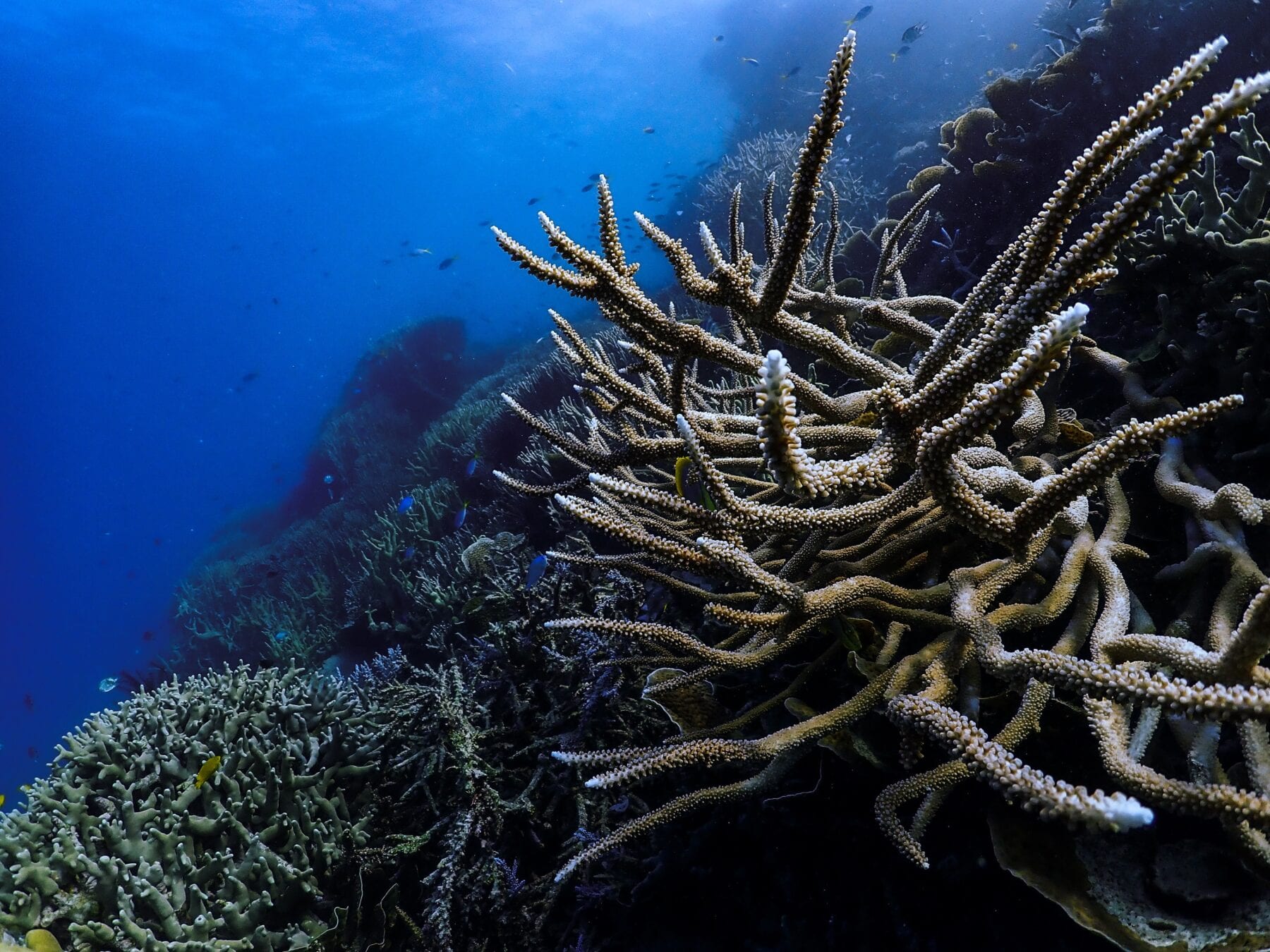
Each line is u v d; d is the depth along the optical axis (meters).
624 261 1.63
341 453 17.52
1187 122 4.08
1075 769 1.89
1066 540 2.01
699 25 34.00
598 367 2.33
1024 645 2.04
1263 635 1.19
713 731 2.02
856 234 5.84
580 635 3.50
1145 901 1.66
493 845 3.04
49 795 3.54
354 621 8.36
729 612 1.82
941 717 1.23
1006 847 1.78
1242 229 2.38
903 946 2.09
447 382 19.95
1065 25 8.14
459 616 5.79
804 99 18.34
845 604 1.82
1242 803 1.14
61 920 3.02
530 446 7.73
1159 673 1.18
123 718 4.13
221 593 13.92
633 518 2.87
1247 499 1.79
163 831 3.24
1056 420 2.39
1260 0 3.76
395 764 3.58
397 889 3.08
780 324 1.64
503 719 3.59
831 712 1.78
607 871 2.85
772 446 1.13
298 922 3.07
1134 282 2.75
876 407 1.40
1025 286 1.39
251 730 3.84
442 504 9.20
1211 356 2.32
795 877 2.37
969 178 5.23
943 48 13.62
